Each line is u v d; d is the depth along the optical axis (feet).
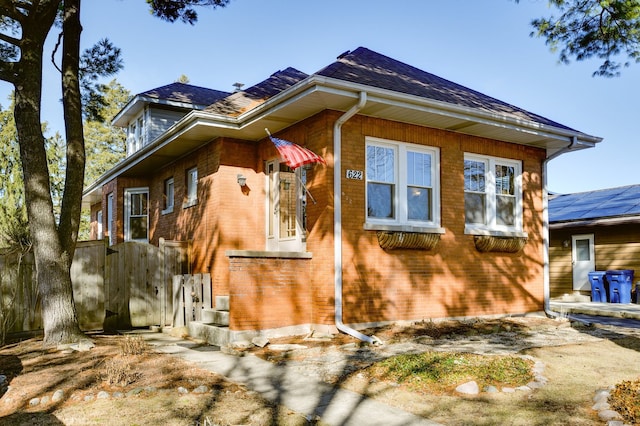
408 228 32.17
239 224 36.81
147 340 30.55
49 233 27.12
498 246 36.68
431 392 17.67
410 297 32.48
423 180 34.47
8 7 26.50
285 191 36.22
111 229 58.95
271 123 33.37
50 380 19.52
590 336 29.43
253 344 26.81
